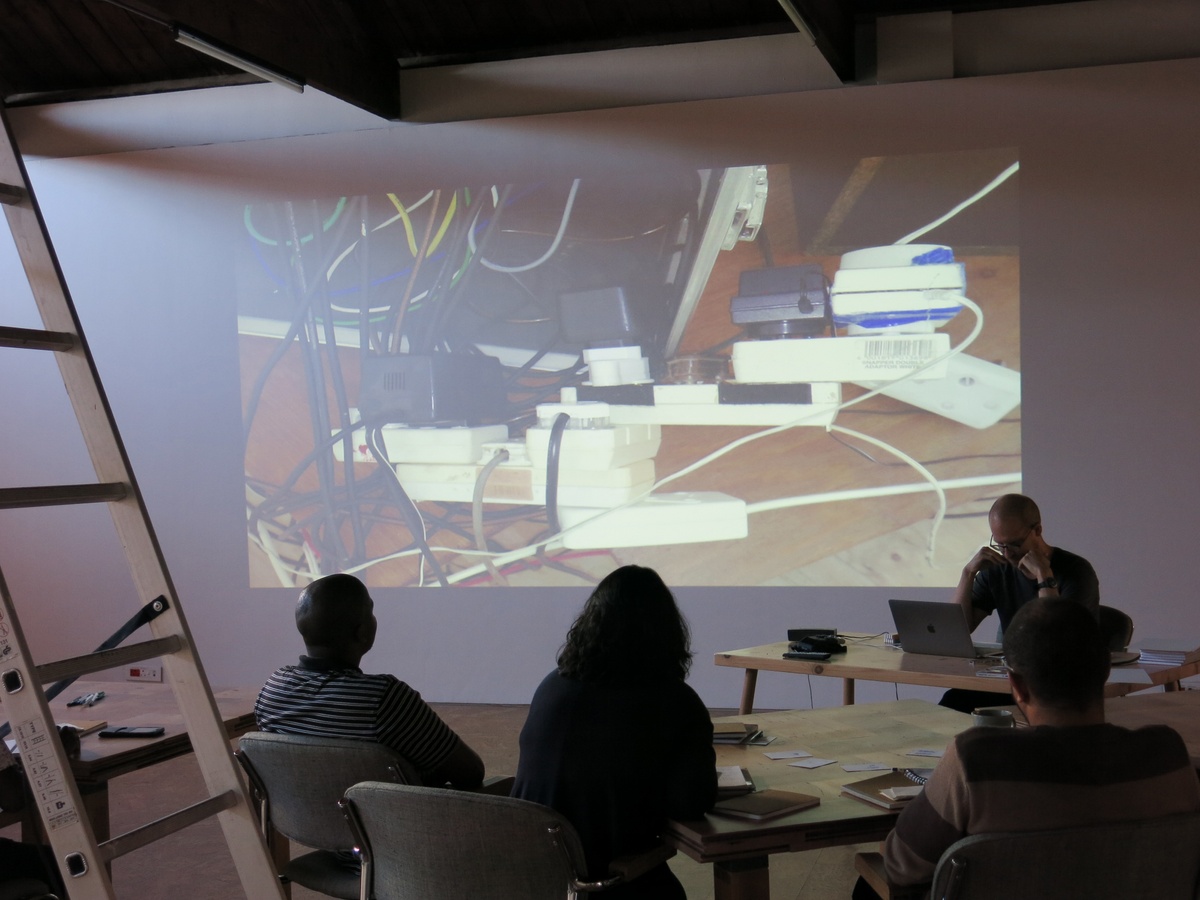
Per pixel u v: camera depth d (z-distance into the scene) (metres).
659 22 5.42
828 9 4.70
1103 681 1.51
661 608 1.96
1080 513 4.85
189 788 4.25
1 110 1.96
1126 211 4.80
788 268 5.18
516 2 5.41
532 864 1.75
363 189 5.75
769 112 5.22
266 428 5.87
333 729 2.18
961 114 5.00
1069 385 4.86
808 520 5.16
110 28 5.84
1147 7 4.84
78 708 2.80
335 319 5.78
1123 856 1.44
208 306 5.95
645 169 5.38
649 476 5.36
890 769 2.14
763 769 2.17
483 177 5.59
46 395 6.14
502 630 5.55
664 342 5.33
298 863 2.29
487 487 5.57
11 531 6.23
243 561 5.90
